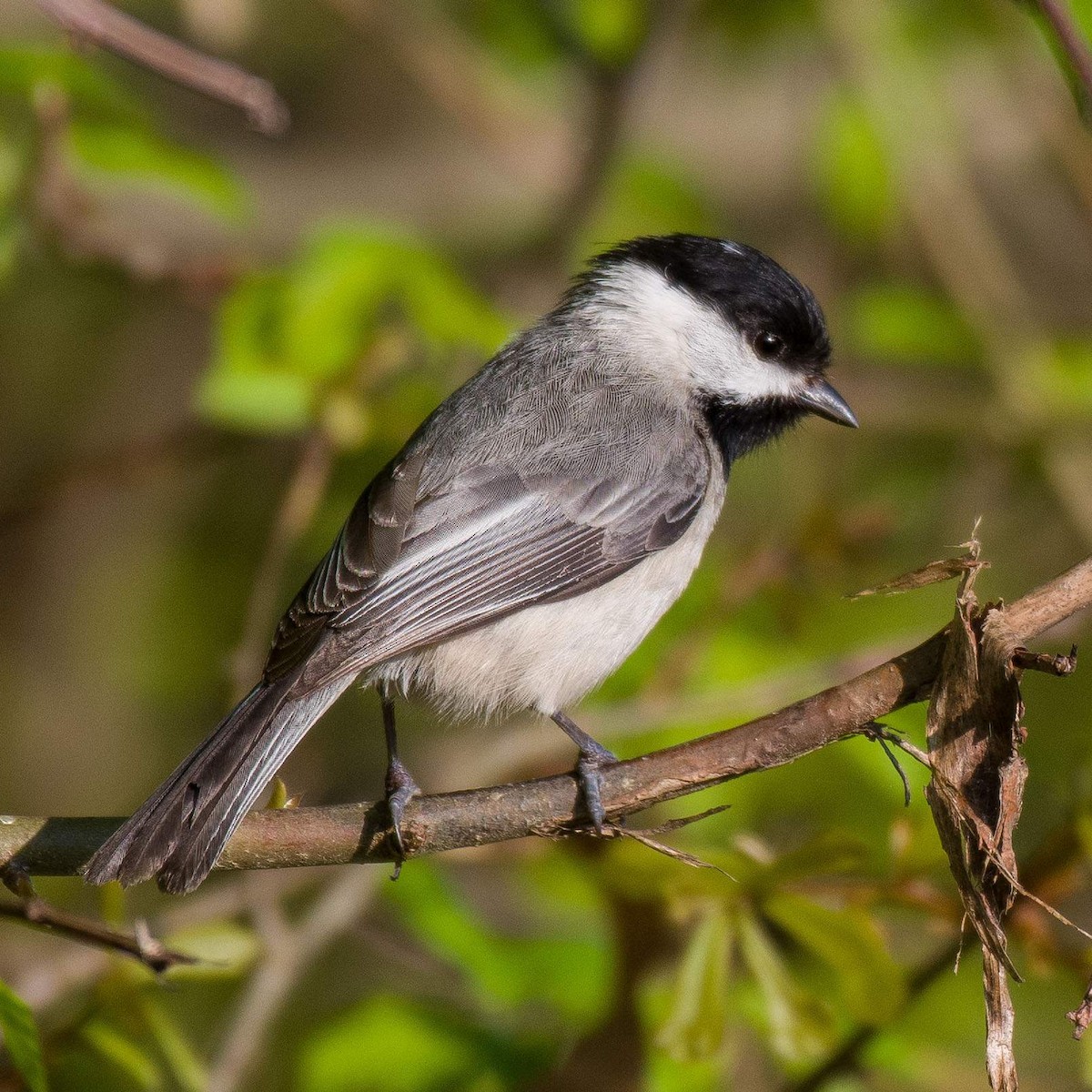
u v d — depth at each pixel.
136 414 14.30
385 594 7.85
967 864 6.14
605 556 8.44
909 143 12.69
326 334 9.78
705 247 9.45
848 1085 8.59
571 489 8.41
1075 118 13.02
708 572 11.22
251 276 10.02
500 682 8.30
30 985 8.41
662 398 9.00
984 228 13.01
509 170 13.66
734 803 9.36
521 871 9.90
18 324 13.68
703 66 14.67
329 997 11.16
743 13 13.66
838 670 9.80
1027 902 7.48
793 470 13.02
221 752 7.11
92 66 9.91
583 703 10.53
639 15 12.32
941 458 13.43
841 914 7.31
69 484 12.47
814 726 6.60
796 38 13.84
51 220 10.30
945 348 12.41
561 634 8.34
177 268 10.84
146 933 6.36
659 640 10.73
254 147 14.78
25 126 10.29
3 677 13.66
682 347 9.26
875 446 13.45
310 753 12.56
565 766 9.94
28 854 6.82
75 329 13.92
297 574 13.07
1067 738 10.90
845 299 13.77
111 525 14.13
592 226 12.38
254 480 13.65
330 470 11.21
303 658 7.57
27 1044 5.91
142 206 12.74
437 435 8.59
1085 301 15.06
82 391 14.29
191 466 12.89
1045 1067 10.20
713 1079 8.30
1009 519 13.01
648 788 6.90
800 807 9.74
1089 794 7.53
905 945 9.94
